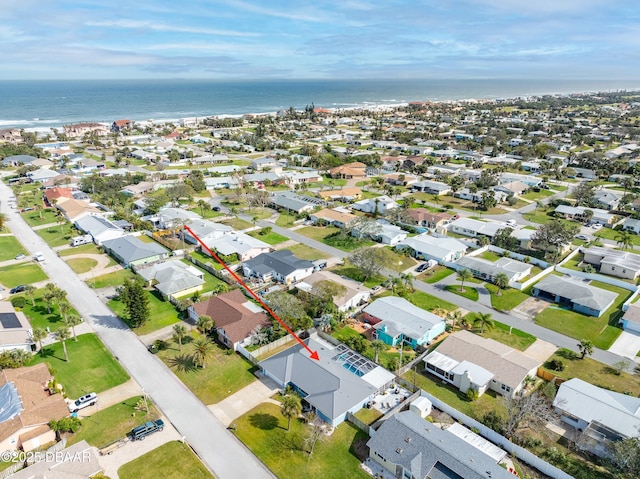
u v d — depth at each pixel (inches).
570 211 5472.4
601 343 2881.4
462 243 4389.8
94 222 4714.6
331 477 1856.5
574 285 3437.5
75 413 2174.0
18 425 1953.7
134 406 2237.9
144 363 2588.6
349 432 2112.5
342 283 3454.7
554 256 4146.2
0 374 2315.5
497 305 3351.4
